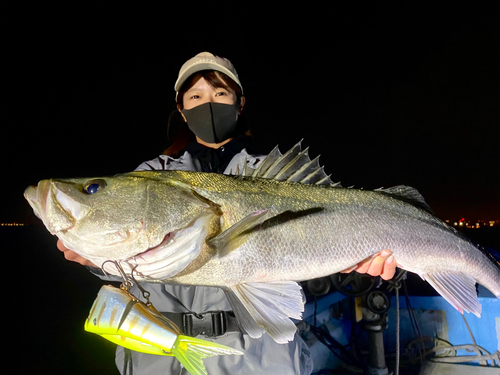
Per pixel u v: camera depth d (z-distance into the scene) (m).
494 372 1.10
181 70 0.91
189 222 0.59
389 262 0.71
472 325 1.18
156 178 0.62
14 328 2.33
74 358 1.83
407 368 1.17
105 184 0.58
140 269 0.57
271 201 0.67
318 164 0.76
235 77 0.90
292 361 0.69
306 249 0.66
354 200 0.73
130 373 0.69
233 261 0.61
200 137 0.90
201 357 0.50
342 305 1.27
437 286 0.77
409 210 0.77
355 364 1.16
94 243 0.55
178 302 0.70
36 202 0.56
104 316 0.50
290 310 0.63
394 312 1.24
